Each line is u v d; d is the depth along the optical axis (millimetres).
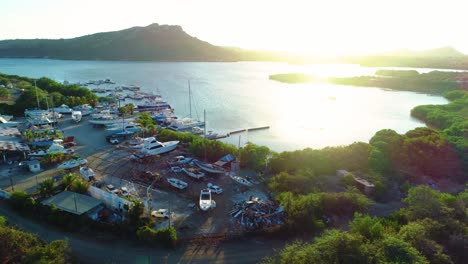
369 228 45781
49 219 48812
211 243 46688
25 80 198375
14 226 46375
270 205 56750
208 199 57406
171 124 117562
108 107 143000
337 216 55938
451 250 41938
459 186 73125
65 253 40000
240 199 60438
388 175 74250
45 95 136500
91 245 44719
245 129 122312
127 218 49656
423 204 50750
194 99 185125
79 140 92938
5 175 66250
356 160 78125
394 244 37750
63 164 70125
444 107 151500
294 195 60906
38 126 101750
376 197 65000
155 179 66000
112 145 89000
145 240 45562
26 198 52344
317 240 41656
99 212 51906
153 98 175375
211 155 81062
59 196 53688
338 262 36219
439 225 44812
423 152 82625
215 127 125938
